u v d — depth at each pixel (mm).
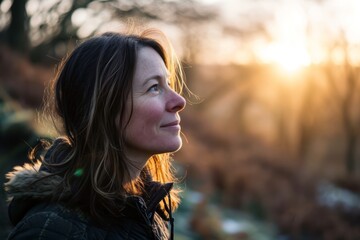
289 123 33094
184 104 1409
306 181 15047
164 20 17438
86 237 1225
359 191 17375
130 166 1414
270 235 9008
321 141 33156
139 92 1351
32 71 9758
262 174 12398
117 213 1289
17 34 13102
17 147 4629
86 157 1307
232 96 32781
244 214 9586
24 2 13188
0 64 9062
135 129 1357
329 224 10914
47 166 1323
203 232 6996
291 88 32281
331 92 30922
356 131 30062
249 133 23547
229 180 10180
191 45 21672
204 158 11102
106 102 1312
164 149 1384
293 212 10508
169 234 1689
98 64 1325
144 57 1373
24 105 7629
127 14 14234
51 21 13578
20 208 1298
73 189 1254
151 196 1500
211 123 17391
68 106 1357
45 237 1188
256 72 30484
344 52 29453
